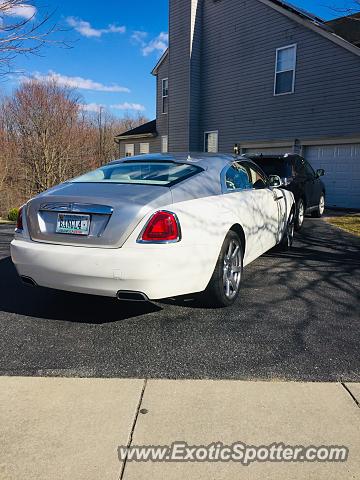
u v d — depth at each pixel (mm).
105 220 2934
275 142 14328
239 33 15148
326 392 2355
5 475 1740
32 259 3094
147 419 2109
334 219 9773
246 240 4035
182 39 16797
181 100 17203
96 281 2914
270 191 5043
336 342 2996
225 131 16172
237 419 2115
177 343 2971
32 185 18141
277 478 1747
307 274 4805
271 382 2455
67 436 1980
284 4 13906
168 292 2984
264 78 14461
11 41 5250
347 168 12469
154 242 2855
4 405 2221
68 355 2785
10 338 3049
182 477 1745
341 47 12055
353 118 12016
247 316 3492
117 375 2531
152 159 4027
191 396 2309
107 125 34844
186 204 3166
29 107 19172
